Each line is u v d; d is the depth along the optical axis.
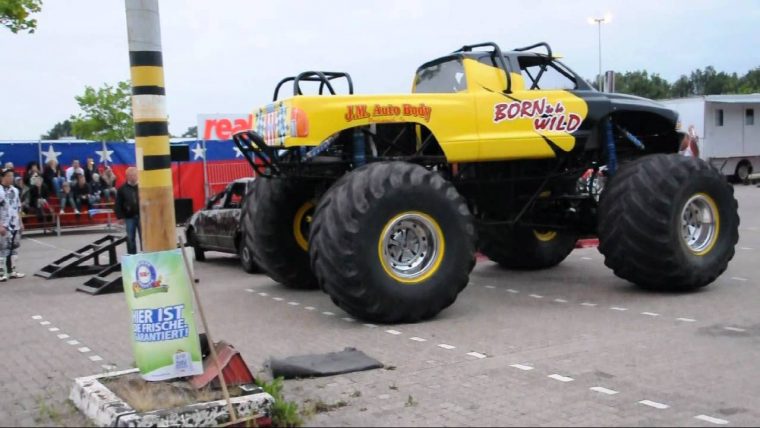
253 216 9.30
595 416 4.50
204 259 13.50
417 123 7.59
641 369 5.45
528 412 4.60
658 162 8.11
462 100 7.79
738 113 29.19
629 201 7.98
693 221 8.39
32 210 20.33
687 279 8.16
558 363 5.67
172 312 4.68
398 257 7.24
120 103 38.50
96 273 12.16
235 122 22.67
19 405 5.14
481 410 4.66
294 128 7.08
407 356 6.00
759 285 8.76
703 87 81.88
